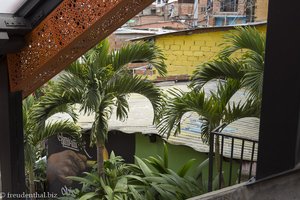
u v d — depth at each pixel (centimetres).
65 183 602
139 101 677
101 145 456
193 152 498
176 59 759
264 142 130
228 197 147
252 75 341
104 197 420
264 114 128
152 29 1045
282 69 120
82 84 415
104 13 239
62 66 305
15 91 308
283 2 115
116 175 455
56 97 420
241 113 380
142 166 435
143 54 426
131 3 249
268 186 132
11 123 313
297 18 113
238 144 437
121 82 420
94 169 527
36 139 462
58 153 604
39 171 622
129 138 563
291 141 124
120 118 452
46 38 271
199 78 392
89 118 572
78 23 253
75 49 286
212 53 729
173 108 396
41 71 287
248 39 368
